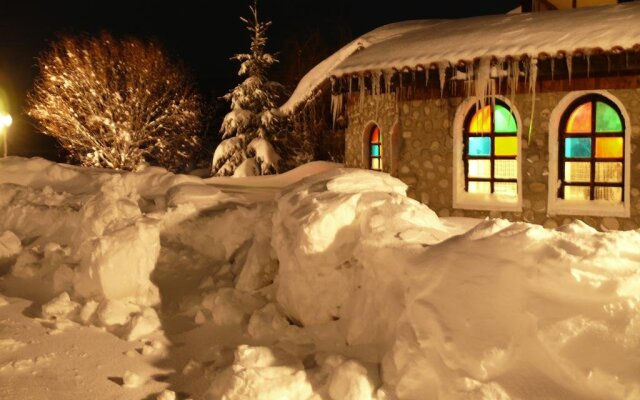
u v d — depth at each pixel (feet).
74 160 90.02
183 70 93.25
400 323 13.50
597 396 10.77
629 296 11.63
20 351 15.64
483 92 35.86
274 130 82.84
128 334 16.72
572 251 12.37
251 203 24.53
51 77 82.38
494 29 38.58
